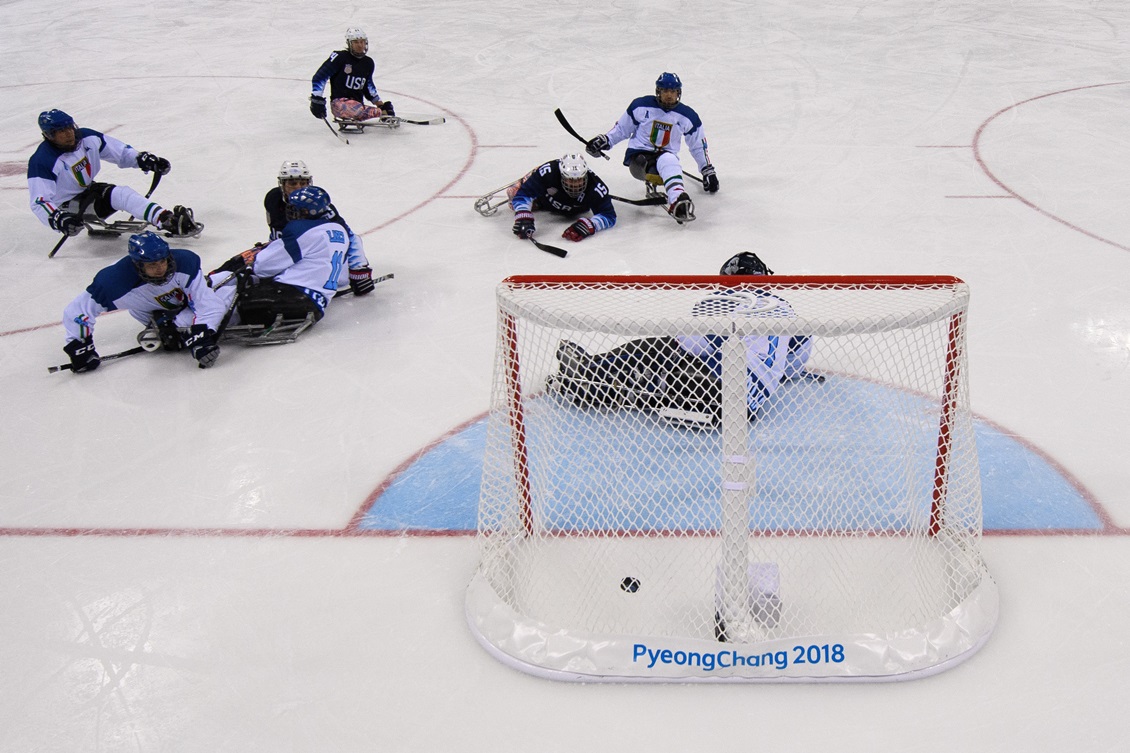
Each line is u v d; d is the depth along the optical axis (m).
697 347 5.11
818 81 14.30
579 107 13.46
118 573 4.88
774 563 4.32
